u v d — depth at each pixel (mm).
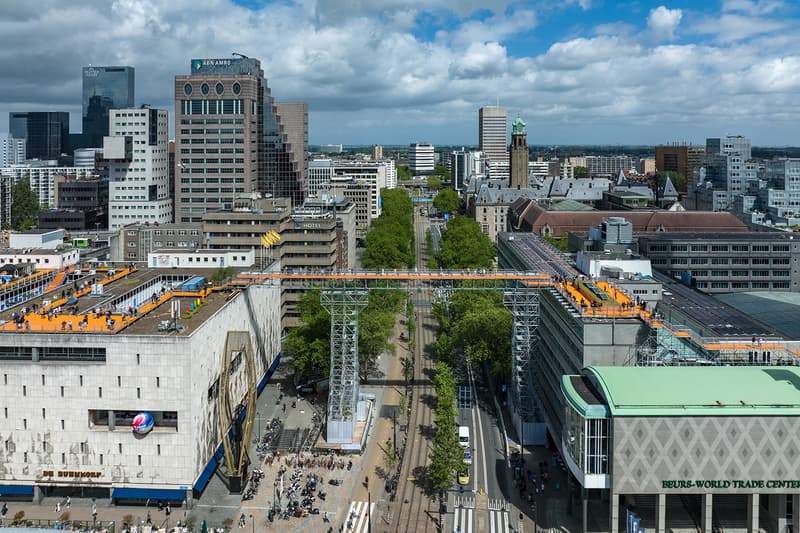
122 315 159125
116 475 147125
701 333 166625
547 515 142000
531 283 185750
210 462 158000
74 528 137500
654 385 132375
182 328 150375
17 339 146375
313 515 142500
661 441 126562
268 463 164750
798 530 128250
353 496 150500
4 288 195625
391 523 139500
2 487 148625
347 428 172375
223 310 170375
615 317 154000
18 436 148250
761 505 141625
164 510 145375
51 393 146875
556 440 166000
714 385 132625
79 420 147000
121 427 148625
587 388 138375
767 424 125938
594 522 137875
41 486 149500
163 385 145250
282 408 197375
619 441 126500
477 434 183000
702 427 126188
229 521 140500
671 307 184625
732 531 133125
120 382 145875
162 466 146250
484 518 141250
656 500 129000
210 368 159250
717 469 127000
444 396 175750
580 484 136250
